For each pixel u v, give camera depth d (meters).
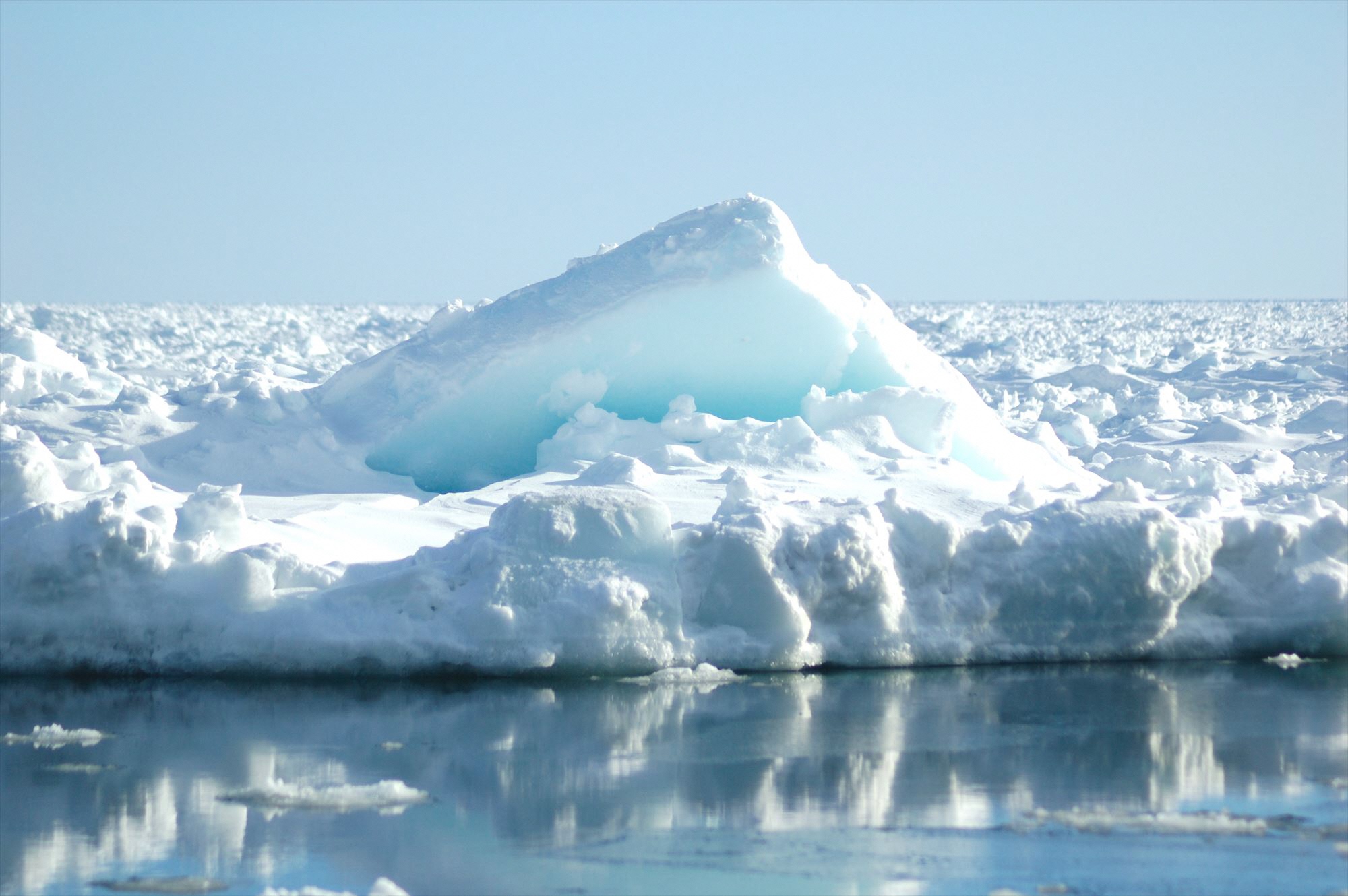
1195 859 12.84
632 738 16.67
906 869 12.59
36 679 19.20
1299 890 12.14
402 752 16.08
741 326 30.08
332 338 108.44
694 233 30.55
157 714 17.61
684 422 28.94
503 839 13.35
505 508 20.06
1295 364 67.62
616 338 30.22
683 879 12.34
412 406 31.06
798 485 25.70
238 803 14.34
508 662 18.92
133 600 19.39
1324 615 21.25
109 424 30.39
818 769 15.47
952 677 19.78
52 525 19.58
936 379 32.16
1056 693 18.88
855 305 31.08
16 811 14.05
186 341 90.44
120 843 13.22
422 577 19.41
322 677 19.19
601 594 19.09
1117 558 20.69
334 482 29.69
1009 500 24.31
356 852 12.99
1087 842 13.28
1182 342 93.44
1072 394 59.12
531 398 30.58
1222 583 21.42
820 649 20.06
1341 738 16.73
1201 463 30.91
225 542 20.64
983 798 14.52
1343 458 35.06
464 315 32.44
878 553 20.17
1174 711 17.95
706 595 19.86
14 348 42.22
